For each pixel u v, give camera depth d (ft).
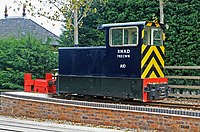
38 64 69.97
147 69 45.37
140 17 69.31
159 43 48.08
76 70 50.62
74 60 50.90
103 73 47.70
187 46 63.46
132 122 40.09
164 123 37.88
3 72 69.56
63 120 45.47
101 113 42.29
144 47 44.91
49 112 46.88
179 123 36.88
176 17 65.00
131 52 45.21
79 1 67.36
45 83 56.08
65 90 51.49
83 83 49.55
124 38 45.93
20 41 72.38
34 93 55.16
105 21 75.05
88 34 80.18
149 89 44.29
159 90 45.50
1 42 74.02
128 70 45.39
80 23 72.49
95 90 48.26
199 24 62.49
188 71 62.80
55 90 55.62
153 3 68.28
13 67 70.38
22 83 69.21
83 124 43.27
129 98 45.32
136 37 44.91
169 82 64.23
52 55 71.15
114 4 73.97
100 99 49.60
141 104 46.19
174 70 63.98
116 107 41.57
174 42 64.49
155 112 38.63
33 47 70.44
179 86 58.49
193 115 36.17
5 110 52.29
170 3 66.59
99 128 40.81
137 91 44.39
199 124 35.58
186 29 63.41
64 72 51.96
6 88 70.23
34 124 43.52
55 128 40.81
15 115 50.80
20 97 51.01
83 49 49.96
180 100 55.31
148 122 38.96
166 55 64.64
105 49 47.52
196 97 56.39
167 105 45.01
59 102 46.24
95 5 77.82
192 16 63.16
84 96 52.13
